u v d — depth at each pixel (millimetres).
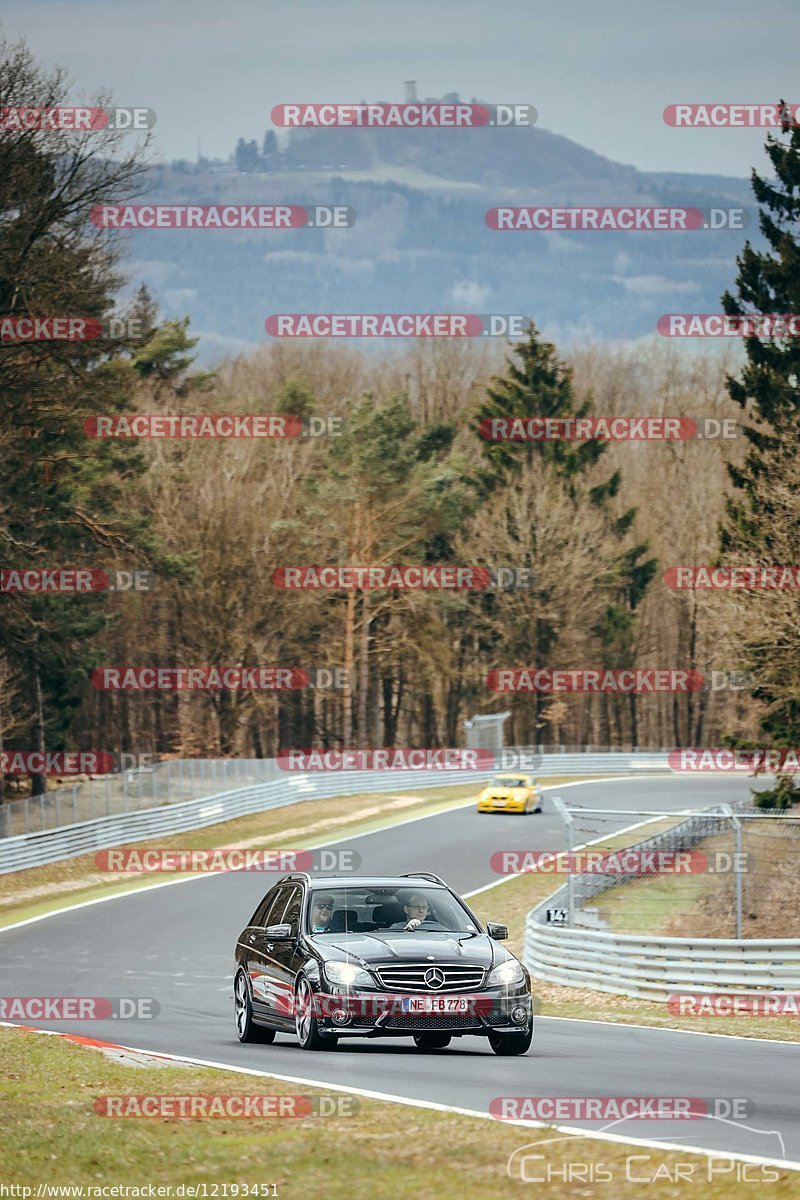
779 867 68812
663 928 63875
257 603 145250
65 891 84375
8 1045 34750
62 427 94125
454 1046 34812
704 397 198375
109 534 105312
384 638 163250
